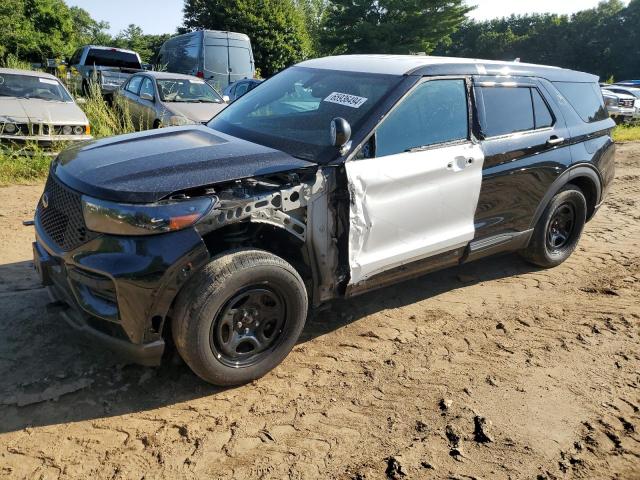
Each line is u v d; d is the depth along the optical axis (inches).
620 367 145.6
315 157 134.6
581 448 114.3
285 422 118.0
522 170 177.6
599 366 145.6
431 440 114.8
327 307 148.0
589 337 160.4
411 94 149.9
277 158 131.0
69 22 1672.0
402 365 141.9
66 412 115.6
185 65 637.3
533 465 108.9
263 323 128.1
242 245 131.9
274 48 1348.4
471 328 163.5
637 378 140.7
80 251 116.0
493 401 128.6
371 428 117.7
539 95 189.3
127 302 111.5
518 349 152.6
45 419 113.1
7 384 121.8
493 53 2775.6
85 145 145.8
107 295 113.7
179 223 111.6
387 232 144.6
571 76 207.0
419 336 157.1
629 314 175.3
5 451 103.9
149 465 103.8
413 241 152.5
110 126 371.2
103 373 128.7
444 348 151.3
